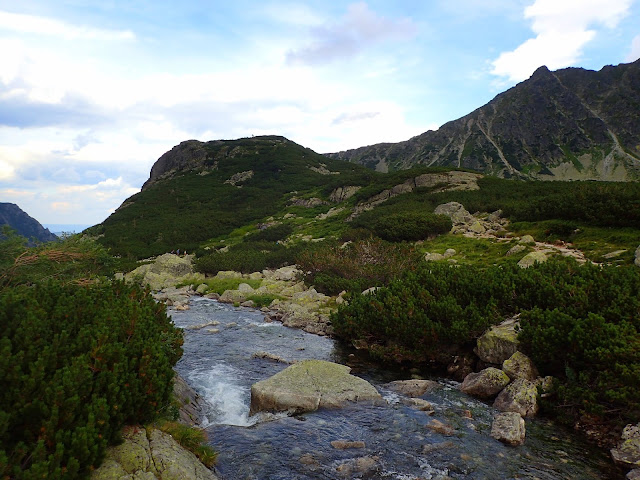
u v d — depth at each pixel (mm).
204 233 91062
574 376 12008
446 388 14312
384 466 8688
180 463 7285
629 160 164375
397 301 19125
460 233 46938
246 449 9234
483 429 10719
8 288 11469
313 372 13805
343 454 9188
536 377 13312
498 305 17500
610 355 11023
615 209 35000
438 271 21641
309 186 125688
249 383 15117
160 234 90938
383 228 51531
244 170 147500
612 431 10258
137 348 8719
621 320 12492
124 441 7391
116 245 83062
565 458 9242
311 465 8633
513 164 189500
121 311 9852
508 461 9047
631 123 187625
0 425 5797
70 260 14883
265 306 32562
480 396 13414
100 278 14266
